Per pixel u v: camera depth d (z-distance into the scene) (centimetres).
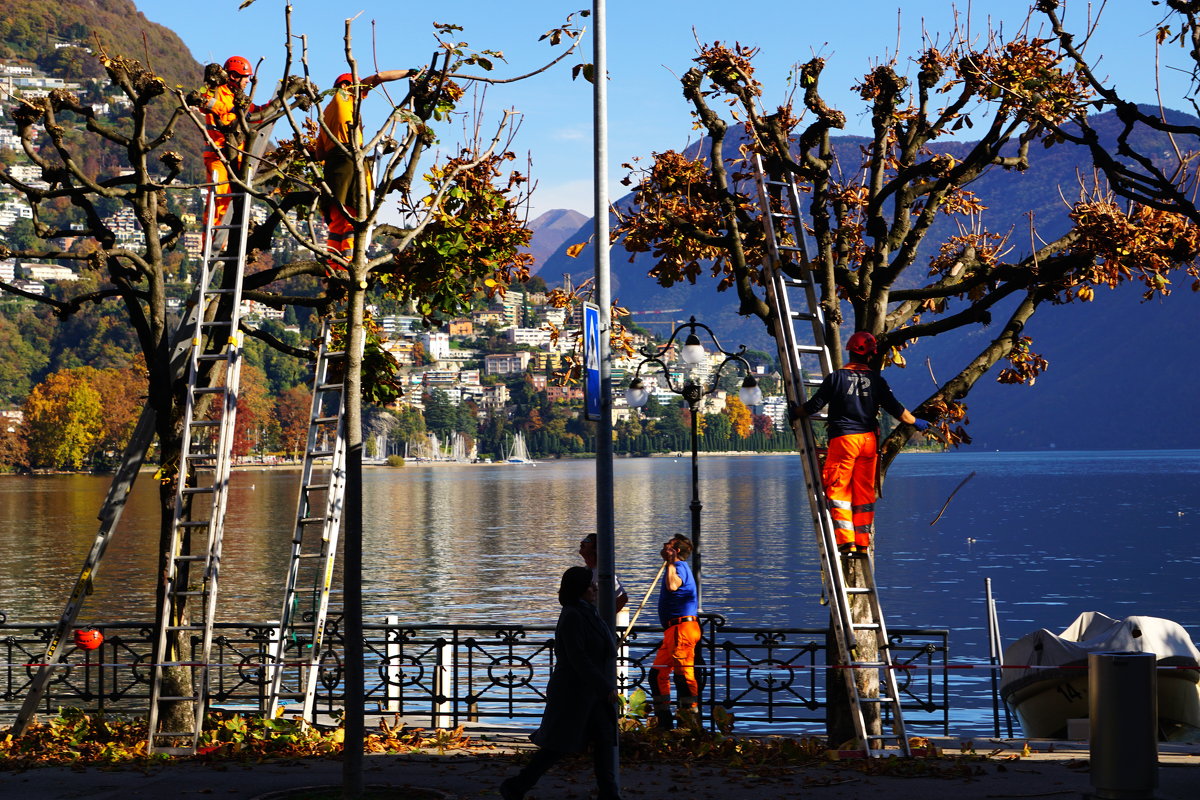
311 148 1441
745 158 1531
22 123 1408
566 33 1340
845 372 1287
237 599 4734
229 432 1356
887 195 1439
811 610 4472
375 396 1675
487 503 13975
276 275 1507
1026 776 1130
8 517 11194
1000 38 1427
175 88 1406
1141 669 963
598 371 1053
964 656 3334
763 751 1310
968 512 11756
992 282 1427
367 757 1270
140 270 1473
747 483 19450
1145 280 1420
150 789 1092
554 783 1137
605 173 1082
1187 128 1277
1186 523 9669
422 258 1451
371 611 4422
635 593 4919
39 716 1633
